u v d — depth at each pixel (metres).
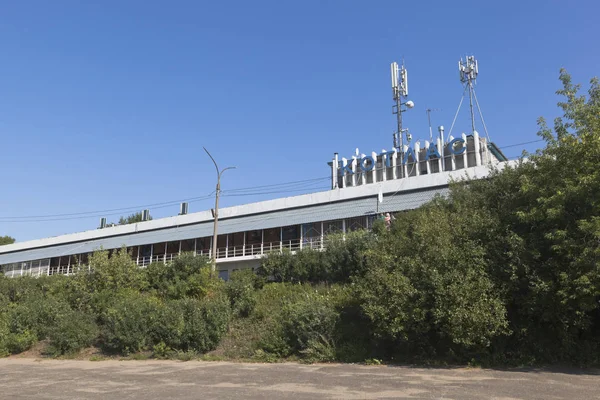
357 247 24.88
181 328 18.97
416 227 17.34
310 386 11.08
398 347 15.53
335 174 56.94
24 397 10.95
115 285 26.78
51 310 23.50
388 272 15.91
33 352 21.70
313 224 36.94
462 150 46.03
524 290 14.26
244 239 40.53
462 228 15.89
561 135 15.20
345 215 34.81
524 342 14.27
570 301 13.03
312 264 26.30
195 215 46.88
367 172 53.97
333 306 18.80
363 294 15.74
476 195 18.91
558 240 13.17
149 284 27.94
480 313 13.34
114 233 52.69
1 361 20.16
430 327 14.70
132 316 20.22
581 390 9.84
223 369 14.98
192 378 13.21
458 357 14.42
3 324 23.44
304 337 17.08
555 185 14.02
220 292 24.02
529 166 16.95
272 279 27.94
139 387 11.91
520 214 14.16
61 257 53.62
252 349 18.02
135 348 19.73
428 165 48.81
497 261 14.53
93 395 10.94
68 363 18.55
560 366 13.31
